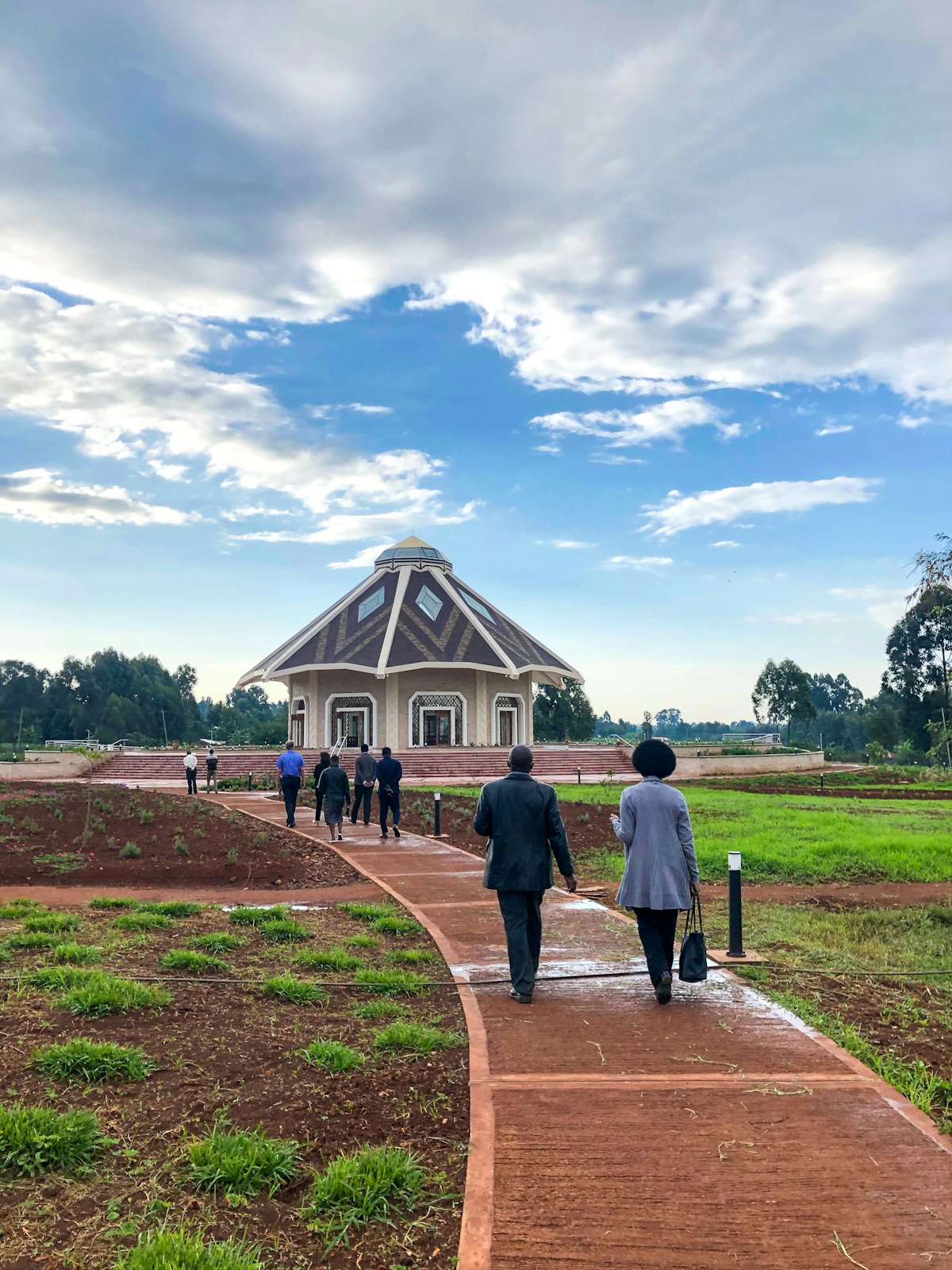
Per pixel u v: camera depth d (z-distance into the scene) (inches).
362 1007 263.1
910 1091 204.4
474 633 1953.7
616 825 271.6
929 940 388.5
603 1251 142.3
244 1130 180.7
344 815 826.8
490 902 422.6
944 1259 140.0
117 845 570.6
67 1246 143.3
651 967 264.8
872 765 2167.8
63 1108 186.9
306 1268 140.6
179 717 5172.2
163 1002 253.4
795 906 455.5
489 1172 165.8
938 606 475.2
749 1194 158.4
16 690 4985.2
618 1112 190.4
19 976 273.3
